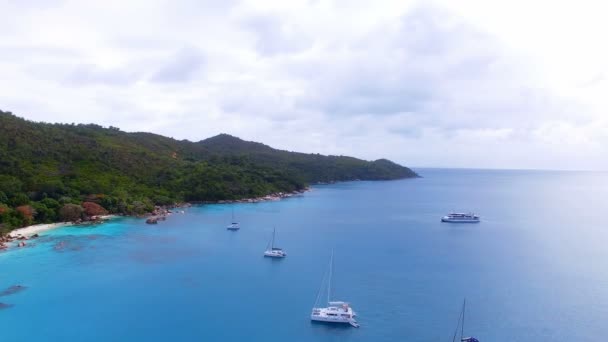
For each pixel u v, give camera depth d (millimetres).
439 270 111625
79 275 100125
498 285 99500
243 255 123812
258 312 81875
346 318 77188
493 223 198500
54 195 160500
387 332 74438
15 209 140750
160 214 187750
